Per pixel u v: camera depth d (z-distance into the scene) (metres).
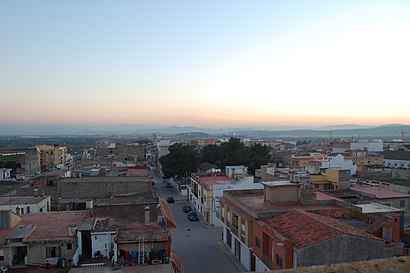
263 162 96.62
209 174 78.38
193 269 38.72
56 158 145.25
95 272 24.73
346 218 36.97
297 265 26.08
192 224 59.78
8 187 93.56
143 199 43.97
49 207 52.00
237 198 45.16
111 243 29.98
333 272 7.95
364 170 101.38
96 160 115.38
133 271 24.88
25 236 28.80
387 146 174.38
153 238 28.88
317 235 27.48
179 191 92.19
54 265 27.88
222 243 48.31
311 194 41.06
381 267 8.16
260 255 33.91
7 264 27.89
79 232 29.75
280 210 37.16
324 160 98.00
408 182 81.69
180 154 92.88
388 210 38.88
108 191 56.00
